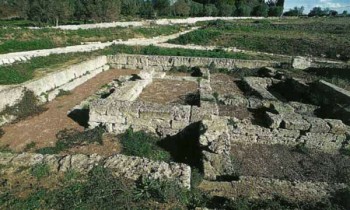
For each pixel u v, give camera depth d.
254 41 32.06
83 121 11.84
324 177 8.63
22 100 12.40
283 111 12.45
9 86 12.36
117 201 5.93
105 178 6.49
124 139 10.34
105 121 10.89
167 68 23.20
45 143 9.87
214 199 6.53
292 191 6.85
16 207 5.73
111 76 20.28
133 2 55.19
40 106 13.18
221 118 10.98
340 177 8.62
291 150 10.44
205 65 23.17
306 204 6.29
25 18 39.44
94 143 9.97
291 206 6.26
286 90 18.72
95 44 25.72
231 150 10.13
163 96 15.45
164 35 35.59
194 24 47.22
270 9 71.12
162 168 7.01
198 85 17.84
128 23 37.91
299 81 17.62
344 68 20.19
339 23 49.53
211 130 9.13
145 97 15.11
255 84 18.19
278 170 8.97
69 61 19.09
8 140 10.00
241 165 9.13
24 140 10.04
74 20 41.53
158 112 10.64
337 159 9.88
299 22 53.12
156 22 43.12
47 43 22.59
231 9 64.25
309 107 14.38
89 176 6.62
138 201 6.04
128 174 6.78
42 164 6.98
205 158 8.59
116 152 9.52
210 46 31.11
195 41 32.25
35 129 10.94
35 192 6.17
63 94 15.15
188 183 6.70
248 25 44.88
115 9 40.91
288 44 30.70
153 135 10.86
